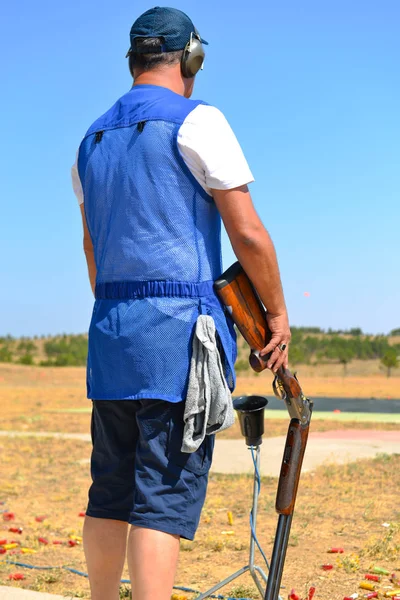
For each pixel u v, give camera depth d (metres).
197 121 3.17
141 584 3.02
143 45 3.44
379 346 68.00
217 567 6.04
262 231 3.16
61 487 9.87
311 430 15.08
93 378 3.33
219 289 3.20
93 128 3.47
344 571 5.73
